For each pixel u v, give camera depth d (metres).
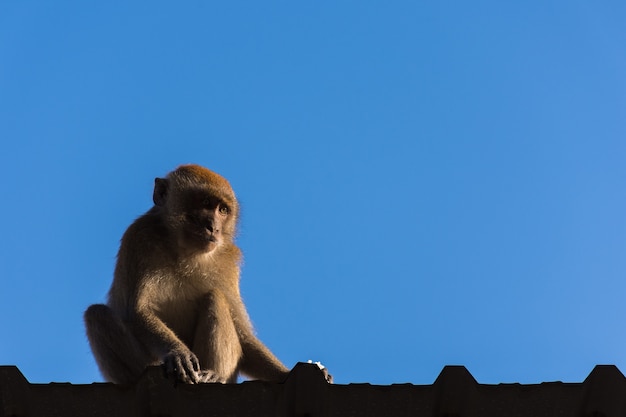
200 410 27.00
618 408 26.09
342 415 26.47
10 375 26.39
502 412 26.19
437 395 26.36
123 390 27.00
